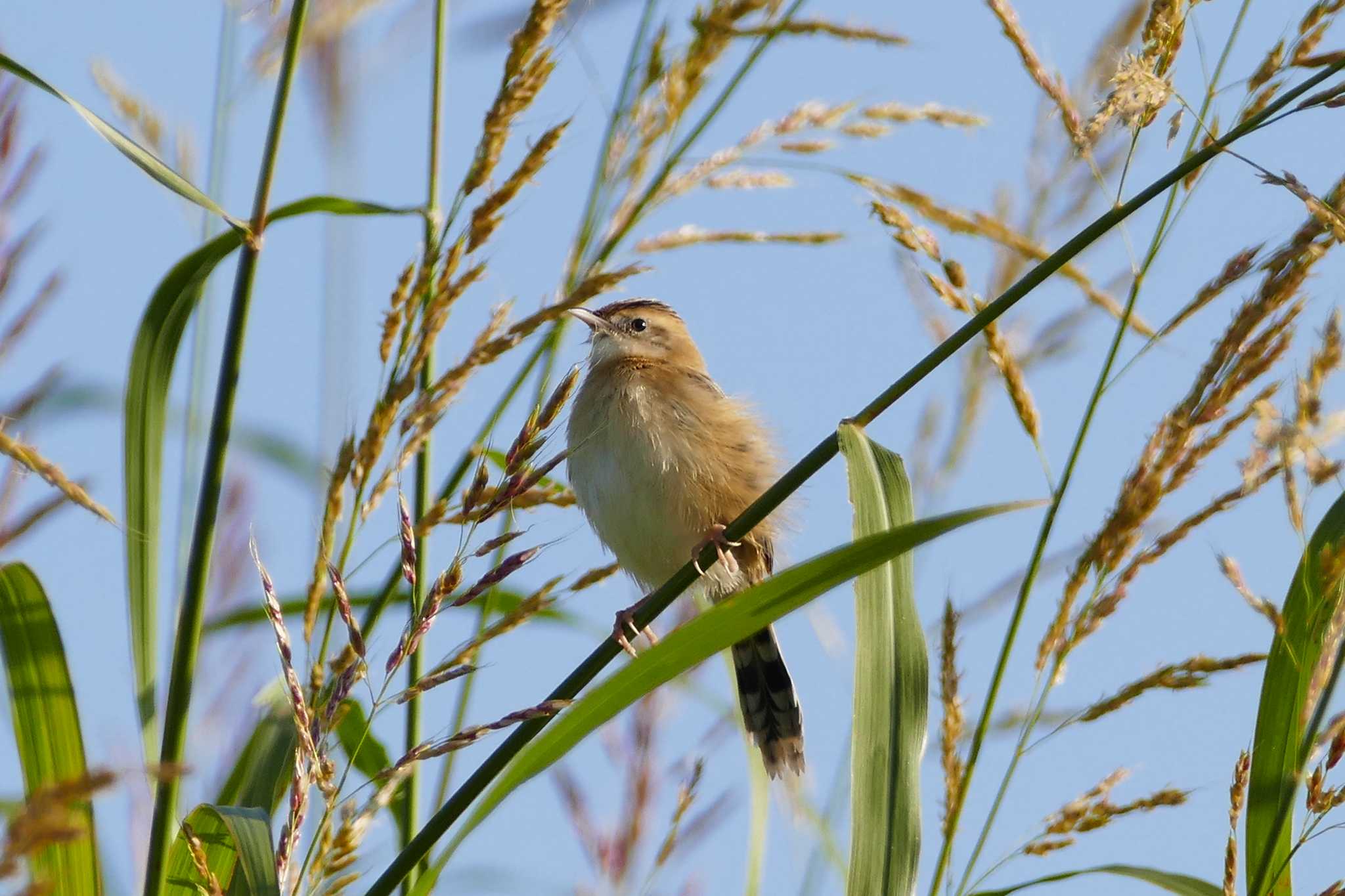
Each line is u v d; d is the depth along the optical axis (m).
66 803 3.21
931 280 6.47
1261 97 5.94
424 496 7.27
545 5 5.46
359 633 5.36
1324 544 5.76
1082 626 5.73
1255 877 5.26
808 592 5.20
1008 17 6.17
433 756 5.21
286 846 5.17
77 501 4.47
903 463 6.05
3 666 5.86
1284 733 5.64
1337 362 5.12
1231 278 5.81
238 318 5.93
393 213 6.25
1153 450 5.68
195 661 5.75
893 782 5.41
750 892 7.46
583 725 5.21
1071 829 5.77
